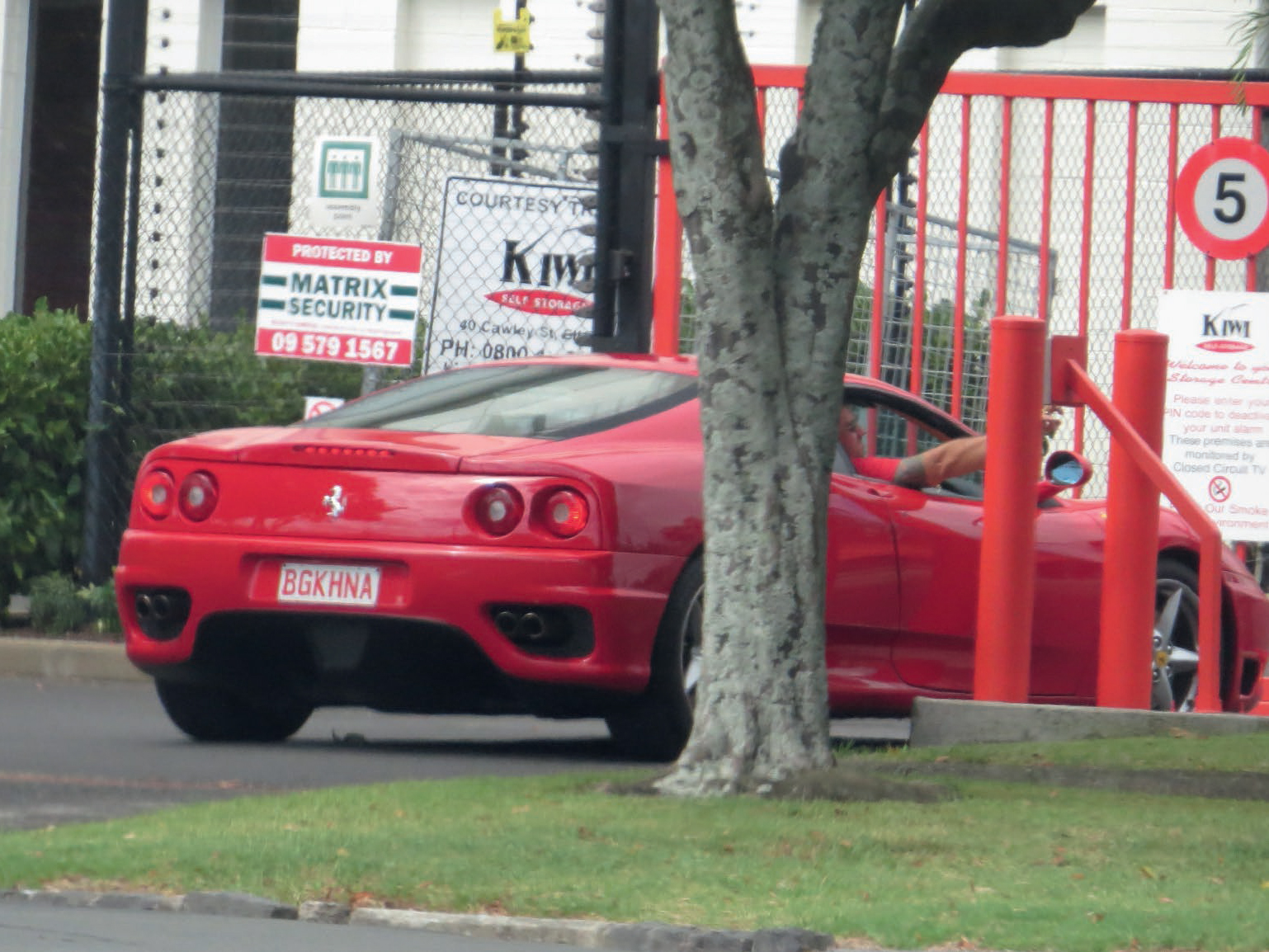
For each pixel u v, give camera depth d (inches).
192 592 1031.6
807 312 870.4
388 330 1608.0
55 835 759.1
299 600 1010.1
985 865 717.3
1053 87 1521.9
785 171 880.3
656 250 1557.6
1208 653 1027.3
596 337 1551.4
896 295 1649.9
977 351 1651.1
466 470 1000.2
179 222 1668.3
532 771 1012.5
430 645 997.2
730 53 865.5
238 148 1907.0
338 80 1717.5
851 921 628.1
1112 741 990.4
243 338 1672.0
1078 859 727.7
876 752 1022.4
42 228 2785.4
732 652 862.5
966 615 1139.3
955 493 1179.9
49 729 1154.7
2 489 1587.1
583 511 991.6
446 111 1913.1
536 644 995.9
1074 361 1060.5
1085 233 1520.7
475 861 705.0
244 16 2758.4
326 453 1018.1
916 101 889.5
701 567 1025.5
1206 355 1501.0
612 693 1004.6
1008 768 938.1
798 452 867.4
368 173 1743.4
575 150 1766.7
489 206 1684.3
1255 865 721.0
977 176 2258.9
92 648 1466.5
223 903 665.0
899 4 874.8
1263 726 1000.9
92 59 2785.4
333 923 654.5
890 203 1651.1
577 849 724.7
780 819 788.6
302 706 1120.8
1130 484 1046.4
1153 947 596.4
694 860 712.4
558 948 622.5
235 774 973.2
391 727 1253.7
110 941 618.5
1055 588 1168.8
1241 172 1525.6
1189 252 2151.8
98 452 1589.6
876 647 1102.4
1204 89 1515.7
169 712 1113.4
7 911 662.5
